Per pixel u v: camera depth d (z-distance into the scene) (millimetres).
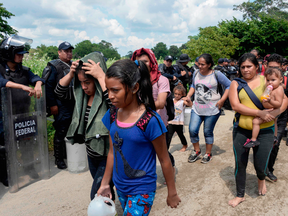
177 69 6875
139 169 1589
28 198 3145
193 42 17359
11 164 3232
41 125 3564
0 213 2809
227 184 3406
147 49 2574
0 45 3254
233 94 2729
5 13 33781
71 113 3877
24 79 3498
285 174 3627
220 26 26250
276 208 2797
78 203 3008
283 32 25891
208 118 4059
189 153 4680
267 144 2699
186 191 3273
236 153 2816
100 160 2238
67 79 2605
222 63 8711
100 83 2055
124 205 1786
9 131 3184
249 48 25484
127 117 1564
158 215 2744
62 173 3906
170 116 3109
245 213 2732
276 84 2496
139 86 1542
